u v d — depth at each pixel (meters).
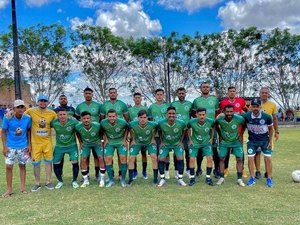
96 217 6.14
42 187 8.68
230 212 6.26
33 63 35.03
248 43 38.44
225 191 7.91
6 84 35.69
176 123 8.62
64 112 8.47
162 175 8.77
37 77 35.38
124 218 6.05
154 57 37.56
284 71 39.56
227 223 5.70
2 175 10.35
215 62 38.69
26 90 36.03
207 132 8.71
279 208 6.46
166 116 9.09
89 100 9.53
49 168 8.55
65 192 8.10
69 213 6.41
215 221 5.80
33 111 8.40
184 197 7.42
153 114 9.59
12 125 7.94
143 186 8.62
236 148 8.75
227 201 7.02
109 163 8.77
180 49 37.66
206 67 38.78
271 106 9.15
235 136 8.70
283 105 40.25
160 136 8.94
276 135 9.28
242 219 5.87
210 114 9.43
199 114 8.60
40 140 8.45
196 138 8.75
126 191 8.10
